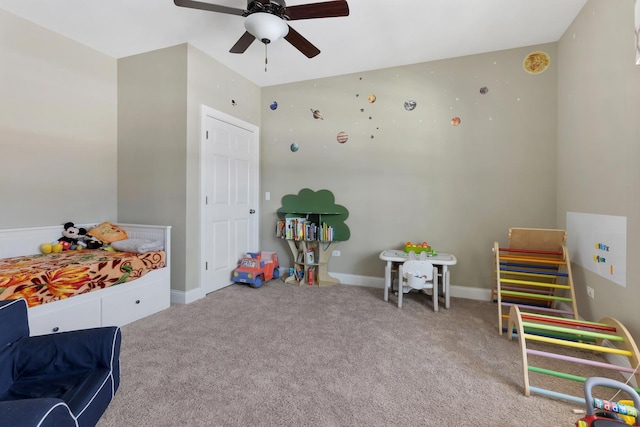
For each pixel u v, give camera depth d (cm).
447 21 264
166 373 181
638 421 111
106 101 329
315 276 391
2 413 83
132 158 330
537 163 307
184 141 303
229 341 223
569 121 271
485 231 326
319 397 161
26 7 248
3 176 256
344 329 246
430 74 341
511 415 149
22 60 264
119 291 248
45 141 282
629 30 185
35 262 234
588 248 235
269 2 193
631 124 182
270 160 416
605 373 187
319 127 391
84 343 135
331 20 262
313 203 395
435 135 341
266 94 414
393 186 360
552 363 199
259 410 150
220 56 330
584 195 242
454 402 158
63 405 93
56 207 291
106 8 248
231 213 368
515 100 312
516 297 309
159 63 314
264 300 316
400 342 225
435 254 319
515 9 247
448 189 338
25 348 133
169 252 294
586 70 240
